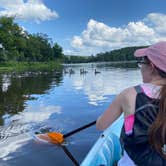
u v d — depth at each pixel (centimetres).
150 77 215
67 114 929
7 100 1260
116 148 374
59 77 3014
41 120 840
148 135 198
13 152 570
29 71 4622
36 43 9088
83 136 662
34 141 623
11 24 7356
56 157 539
